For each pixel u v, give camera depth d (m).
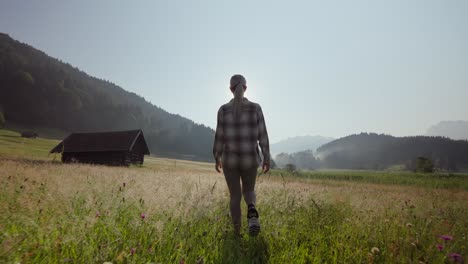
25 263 1.77
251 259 2.40
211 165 96.62
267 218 3.71
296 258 2.31
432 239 2.82
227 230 3.04
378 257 2.27
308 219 3.65
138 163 57.12
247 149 3.34
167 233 2.57
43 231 2.25
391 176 42.91
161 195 3.92
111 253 2.00
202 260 2.04
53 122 193.62
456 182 31.70
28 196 3.58
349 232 3.02
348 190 8.41
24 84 186.00
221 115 3.55
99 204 3.40
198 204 3.66
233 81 3.58
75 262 1.85
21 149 68.75
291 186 7.93
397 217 3.72
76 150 53.78
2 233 2.13
